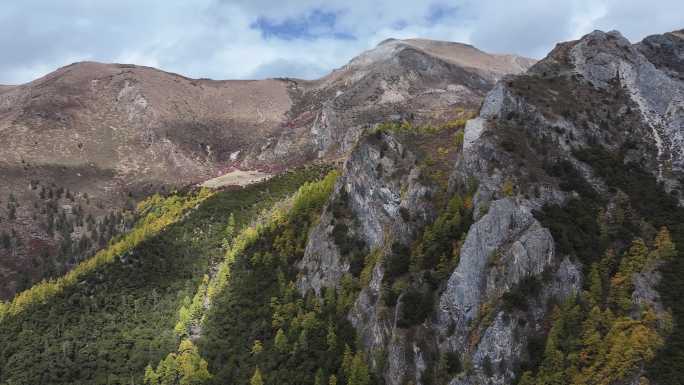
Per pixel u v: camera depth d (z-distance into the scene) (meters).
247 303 161.00
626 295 105.88
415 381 110.56
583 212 118.94
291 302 150.12
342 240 151.38
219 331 155.75
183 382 140.50
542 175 125.06
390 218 144.38
